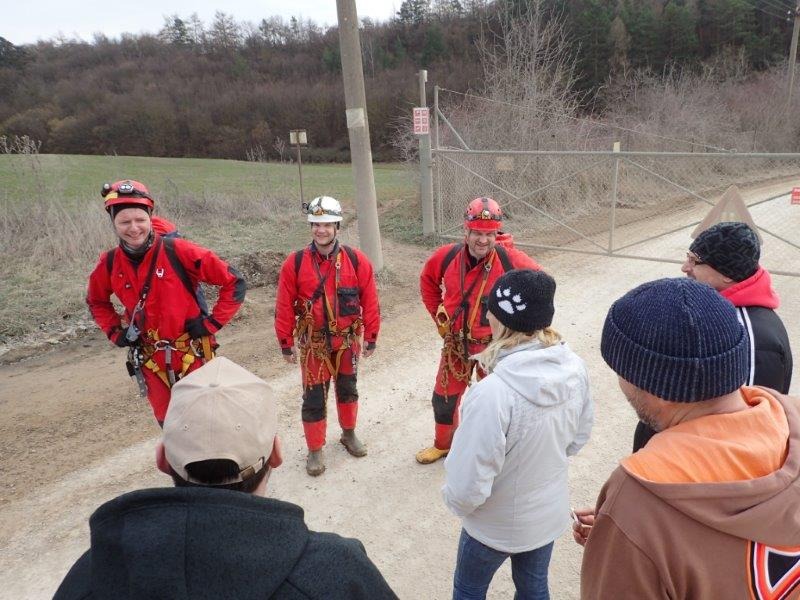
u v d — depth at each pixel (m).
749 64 41.78
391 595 1.29
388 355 5.89
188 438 1.25
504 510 2.12
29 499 3.69
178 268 3.35
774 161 20.88
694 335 1.11
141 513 1.12
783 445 1.13
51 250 9.03
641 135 18.81
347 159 60.97
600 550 1.16
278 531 1.15
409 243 11.00
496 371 2.02
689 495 1.05
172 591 1.05
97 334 6.59
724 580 1.08
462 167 11.01
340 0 7.60
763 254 9.87
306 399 3.84
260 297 7.80
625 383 1.28
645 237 11.30
